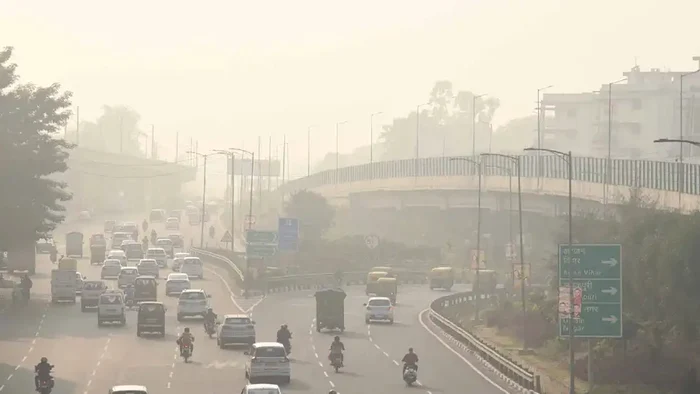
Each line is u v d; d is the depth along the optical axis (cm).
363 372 12038
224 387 10756
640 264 14812
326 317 16175
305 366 12475
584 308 10706
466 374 12025
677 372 11906
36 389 10119
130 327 16038
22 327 15812
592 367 11950
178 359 12838
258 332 15462
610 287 10688
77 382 11088
